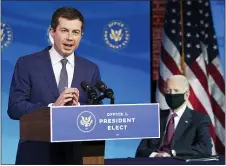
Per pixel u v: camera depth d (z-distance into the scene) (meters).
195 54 12.09
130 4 12.01
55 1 11.88
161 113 10.13
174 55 12.07
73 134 5.98
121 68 12.01
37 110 6.21
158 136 6.28
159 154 9.45
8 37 11.74
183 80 10.27
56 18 7.21
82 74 7.41
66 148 6.89
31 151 7.12
